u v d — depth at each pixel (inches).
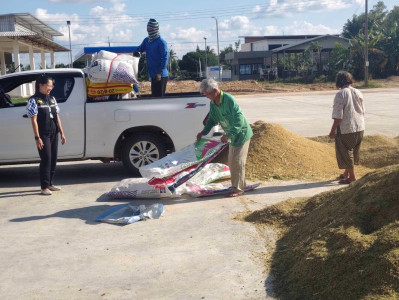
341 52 2046.0
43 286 162.2
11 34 1048.2
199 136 270.5
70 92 319.0
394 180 169.3
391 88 1537.9
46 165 285.4
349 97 265.6
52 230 220.1
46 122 281.6
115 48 919.0
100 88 317.1
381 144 391.2
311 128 573.6
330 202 194.1
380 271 133.4
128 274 169.2
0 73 1582.2
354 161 284.0
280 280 156.5
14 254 191.5
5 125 310.0
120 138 323.6
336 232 161.0
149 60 372.8
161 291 155.2
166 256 183.8
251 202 252.4
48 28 1346.0
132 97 355.9
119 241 202.5
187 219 228.2
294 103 1016.2
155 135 324.5
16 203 270.4
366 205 168.1
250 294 150.0
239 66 2522.1
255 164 318.0
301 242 173.2
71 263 180.7
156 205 237.9
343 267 142.8
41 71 322.0
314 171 312.0
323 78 2078.0
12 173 361.4
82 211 249.8
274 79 2287.2
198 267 172.2
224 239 198.7
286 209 216.5
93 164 390.0
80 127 315.3
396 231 145.3
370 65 1995.6
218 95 252.8
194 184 278.4
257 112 812.6
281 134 343.3
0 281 167.0
